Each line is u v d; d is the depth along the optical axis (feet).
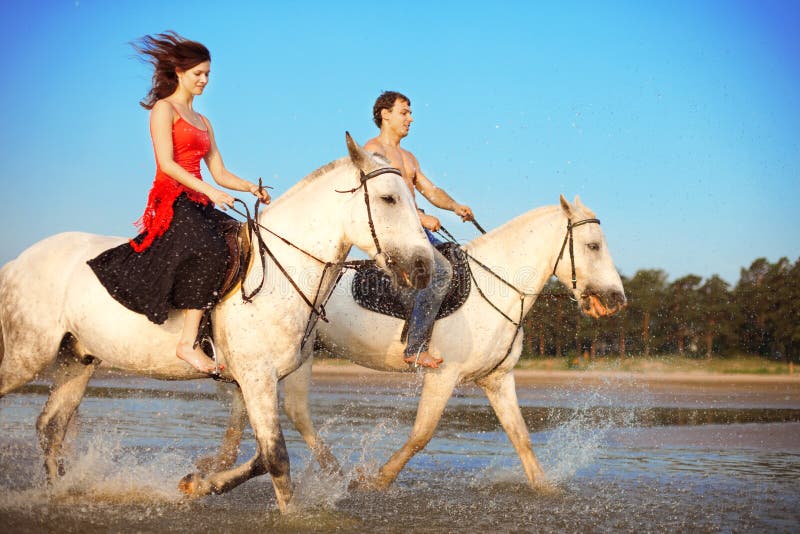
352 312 19.17
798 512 16.83
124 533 14.02
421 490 19.15
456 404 43.83
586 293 19.53
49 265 16.48
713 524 15.71
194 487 15.79
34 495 16.83
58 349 16.49
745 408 45.14
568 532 14.96
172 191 15.14
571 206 19.51
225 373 15.37
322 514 15.43
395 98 20.01
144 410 36.50
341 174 14.99
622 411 42.73
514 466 23.03
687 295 104.68
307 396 19.88
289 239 15.02
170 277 14.49
